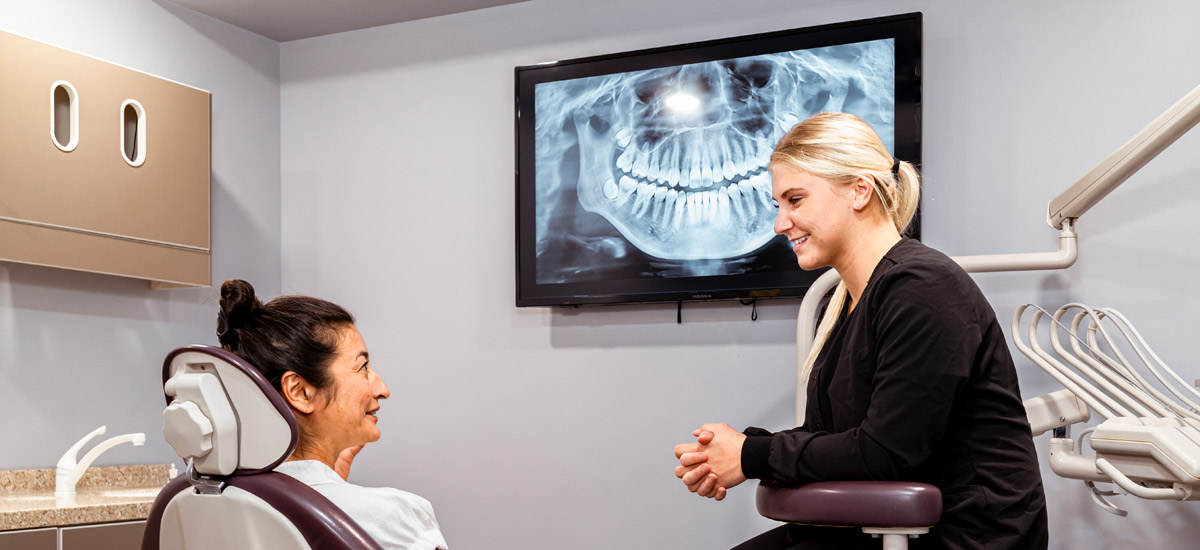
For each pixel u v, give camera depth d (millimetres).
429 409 3455
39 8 2920
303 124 3742
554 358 3283
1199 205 2580
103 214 2854
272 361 1329
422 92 3561
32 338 2875
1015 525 1473
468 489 3369
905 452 1448
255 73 3680
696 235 3047
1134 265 2631
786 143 1701
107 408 3072
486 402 3369
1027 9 2793
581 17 3334
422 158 3541
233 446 1149
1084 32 2730
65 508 2275
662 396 3123
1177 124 2107
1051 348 2695
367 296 3586
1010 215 2771
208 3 3381
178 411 1146
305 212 3707
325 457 1379
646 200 3115
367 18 3564
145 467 3119
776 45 2998
